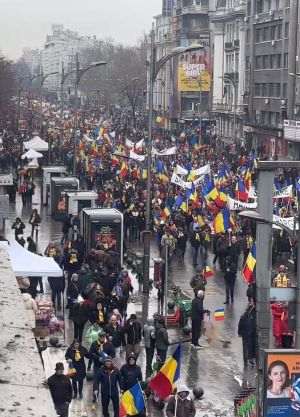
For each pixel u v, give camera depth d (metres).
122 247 38.69
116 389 20.08
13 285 5.44
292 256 36.81
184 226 44.31
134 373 20.27
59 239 46.59
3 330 4.64
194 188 46.50
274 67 103.81
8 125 128.75
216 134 120.44
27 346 4.48
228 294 33.00
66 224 45.28
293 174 50.62
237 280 37.50
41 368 4.30
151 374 22.70
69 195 46.56
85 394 21.80
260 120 107.69
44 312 26.12
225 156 85.31
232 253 34.75
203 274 32.66
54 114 179.00
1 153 80.12
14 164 78.12
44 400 4.04
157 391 18.50
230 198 41.97
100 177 64.56
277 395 15.64
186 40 154.75
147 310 30.61
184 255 42.84
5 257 6.23
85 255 37.66
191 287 33.78
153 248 44.91
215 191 40.88
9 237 45.56
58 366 17.95
